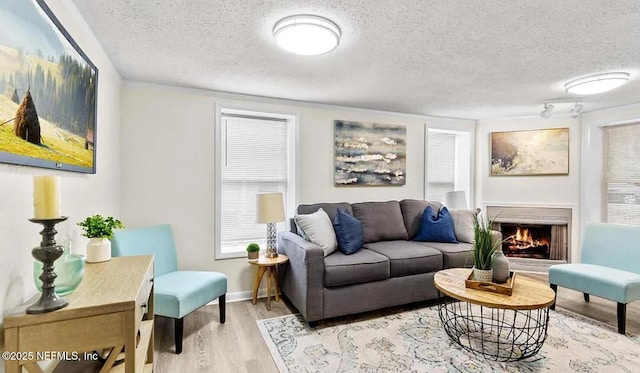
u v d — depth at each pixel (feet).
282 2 5.24
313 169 12.09
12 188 3.66
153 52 7.33
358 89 10.24
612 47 6.94
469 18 5.71
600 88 9.54
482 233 7.84
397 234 11.87
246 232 11.45
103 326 3.75
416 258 9.75
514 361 6.86
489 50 7.13
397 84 9.69
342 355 7.11
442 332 8.23
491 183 14.89
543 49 7.06
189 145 10.09
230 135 11.12
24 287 3.91
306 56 7.51
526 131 14.30
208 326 8.55
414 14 5.57
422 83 9.56
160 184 9.75
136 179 9.45
